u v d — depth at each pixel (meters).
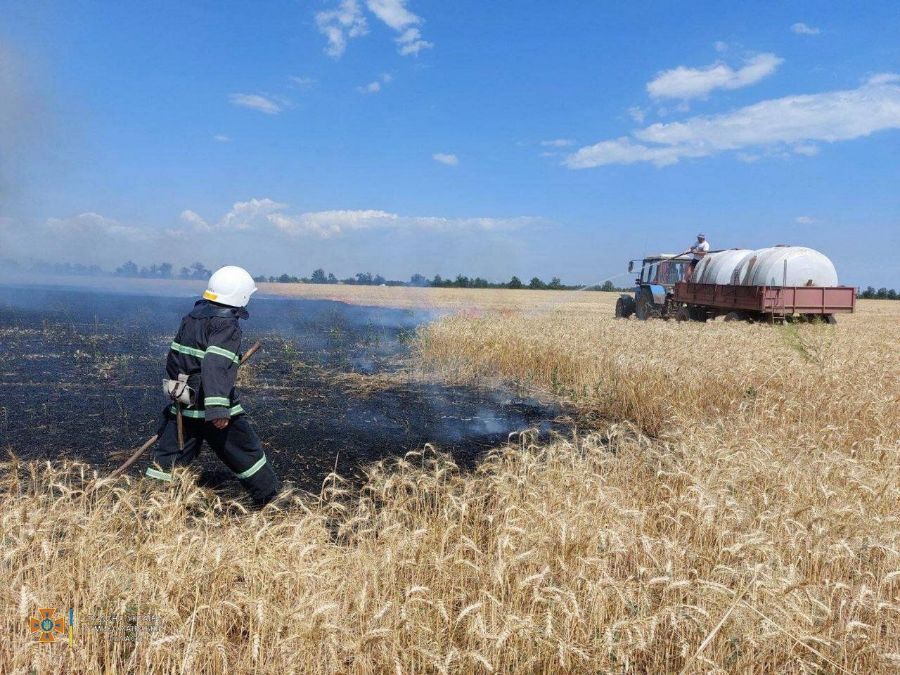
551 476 4.57
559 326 14.74
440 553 3.08
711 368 9.15
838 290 18.98
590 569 3.09
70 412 7.05
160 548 2.79
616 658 2.63
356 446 6.56
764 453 5.11
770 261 19.83
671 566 3.03
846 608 3.12
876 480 4.52
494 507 3.97
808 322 19.00
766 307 18.64
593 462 5.09
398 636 2.48
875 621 3.10
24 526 2.91
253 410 7.93
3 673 2.50
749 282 20.44
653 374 8.97
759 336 13.06
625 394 8.86
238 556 2.88
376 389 9.94
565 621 2.63
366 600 2.66
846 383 8.54
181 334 4.18
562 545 3.10
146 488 3.99
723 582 3.13
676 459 5.03
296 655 2.41
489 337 12.92
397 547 3.06
